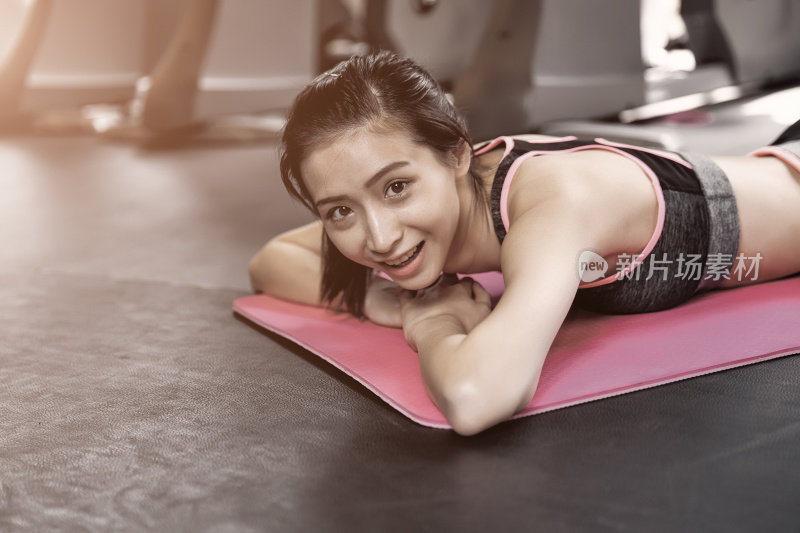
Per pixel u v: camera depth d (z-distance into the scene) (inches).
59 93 184.4
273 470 36.9
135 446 40.1
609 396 41.9
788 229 54.6
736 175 53.9
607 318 52.5
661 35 171.6
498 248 48.6
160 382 48.3
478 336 38.8
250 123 184.7
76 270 76.7
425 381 41.0
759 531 30.2
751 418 38.9
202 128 175.0
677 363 44.6
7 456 39.8
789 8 159.8
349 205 42.4
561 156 48.3
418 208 41.9
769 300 53.6
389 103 42.0
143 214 101.2
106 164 142.1
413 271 43.3
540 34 121.6
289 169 44.3
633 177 48.4
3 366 52.3
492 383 37.5
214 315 60.8
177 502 34.8
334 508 33.5
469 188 47.5
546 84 125.0
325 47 172.9
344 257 52.0
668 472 34.6
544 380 43.4
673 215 49.4
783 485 33.2
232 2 162.1
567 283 40.7
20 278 74.6
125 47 189.3
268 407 43.8
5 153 158.1
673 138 123.2
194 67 162.7
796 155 55.6
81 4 182.5
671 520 31.1
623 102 136.1
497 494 33.7
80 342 56.2
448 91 144.8
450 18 139.6
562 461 36.0
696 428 38.3
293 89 173.9
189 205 105.4
